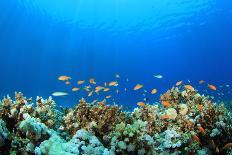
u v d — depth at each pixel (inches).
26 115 239.9
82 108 287.9
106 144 254.5
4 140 215.6
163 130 301.3
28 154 215.6
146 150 231.3
